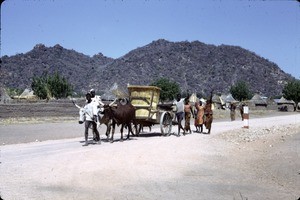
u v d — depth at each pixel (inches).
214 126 1143.0
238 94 4726.9
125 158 465.7
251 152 565.3
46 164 423.2
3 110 1553.9
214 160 480.7
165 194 311.0
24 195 297.0
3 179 348.8
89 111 613.6
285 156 506.9
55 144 639.8
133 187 332.5
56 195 300.2
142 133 863.1
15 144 650.2
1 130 1005.2
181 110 791.7
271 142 692.7
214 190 326.6
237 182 361.4
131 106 695.7
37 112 1669.5
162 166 425.4
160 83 3531.0
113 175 374.0
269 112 3221.0
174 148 567.5
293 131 928.3
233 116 1656.0
